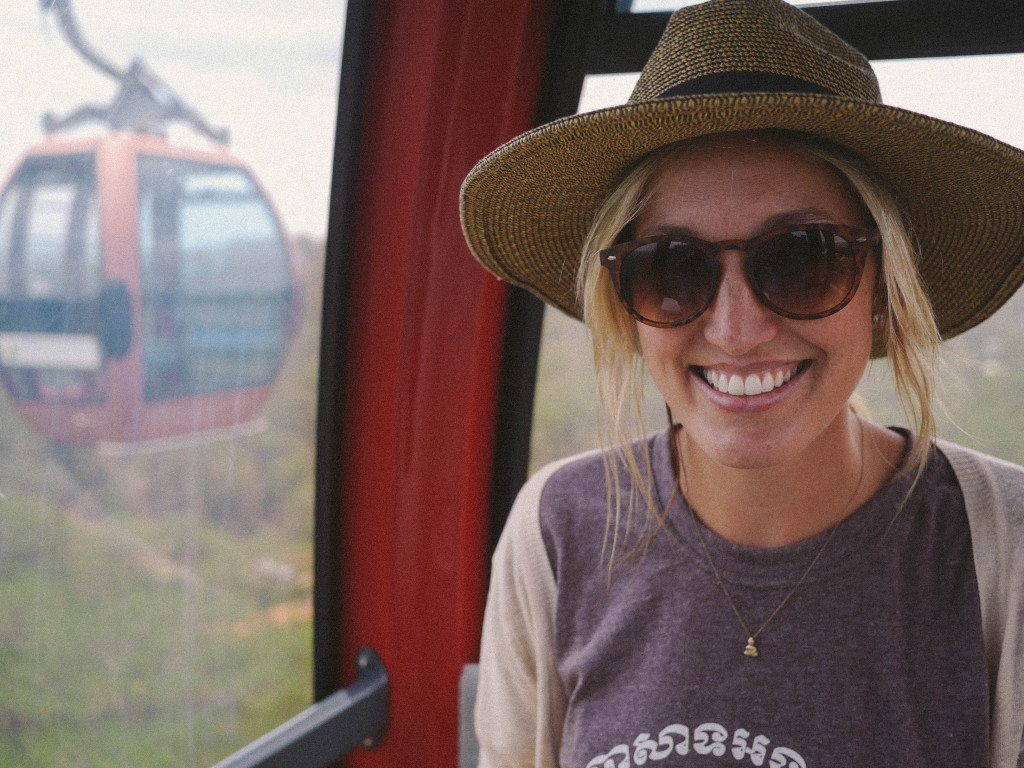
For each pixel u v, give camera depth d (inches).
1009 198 35.1
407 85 68.7
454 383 78.3
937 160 33.6
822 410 34.4
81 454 54.3
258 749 66.6
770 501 37.1
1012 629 34.9
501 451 83.6
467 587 82.4
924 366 35.7
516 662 45.0
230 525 67.4
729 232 33.4
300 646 77.9
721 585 38.0
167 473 60.7
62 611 53.9
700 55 33.9
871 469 38.0
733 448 34.7
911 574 36.2
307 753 70.2
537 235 44.4
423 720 82.0
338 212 72.0
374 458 76.9
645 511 41.2
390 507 77.0
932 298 43.0
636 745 37.4
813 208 33.5
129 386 56.9
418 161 69.8
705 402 35.8
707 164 33.8
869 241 32.9
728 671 36.9
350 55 68.3
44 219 50.0
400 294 72.9
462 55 67.8
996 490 36.6
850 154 34.3
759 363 33.9
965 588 35.5
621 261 35.9
